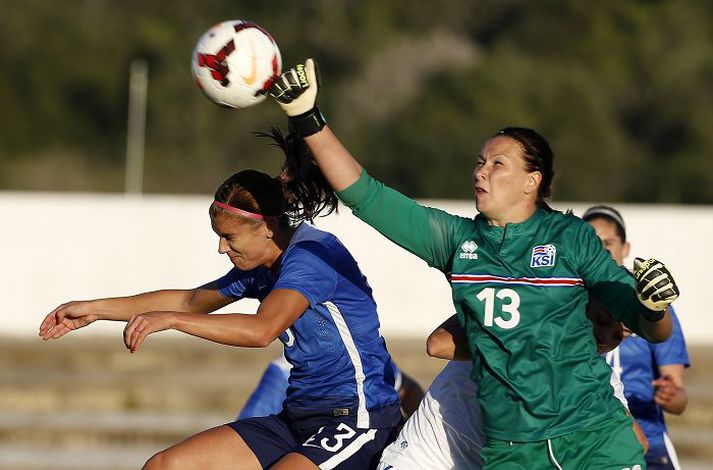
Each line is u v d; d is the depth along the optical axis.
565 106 130.88
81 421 48.38
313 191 18.92
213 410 51.88
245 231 18.61
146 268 64.19
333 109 140.00
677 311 62.81
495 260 17.02
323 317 18.45
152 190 133.75
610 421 16.89
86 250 64.00
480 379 17.09
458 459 18.70
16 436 46.19
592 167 126.88
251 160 137.75
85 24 146.88
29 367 58.00
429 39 149.25
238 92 17.62
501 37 151.75
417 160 127.44
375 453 18.75
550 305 16.75
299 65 16.69
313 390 18.84
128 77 143.75
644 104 138.50
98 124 142.25
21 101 141.38
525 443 16.75
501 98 130.00
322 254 18.36
